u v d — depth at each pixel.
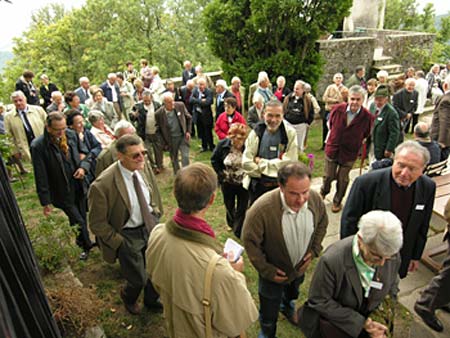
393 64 11.07
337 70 10.33
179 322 1.63
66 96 5.55
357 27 13.17
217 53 9.78
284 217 2.34
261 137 3.57
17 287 0.96
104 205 2.66
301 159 4.96
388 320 2.00
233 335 1.64
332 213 4.86
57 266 3.05
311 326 2.05
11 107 6.27
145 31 32.59
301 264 2.55
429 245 4.10
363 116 4.38
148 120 6.04
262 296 2.61
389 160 3.50
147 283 3.02
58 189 3.59
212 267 1.55
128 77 10.09
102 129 4.49
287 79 9.27
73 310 2.52
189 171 1.62
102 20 32.38
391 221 1.70
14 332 0.81
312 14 8.62
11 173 6.13
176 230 1.61
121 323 3.06
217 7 9.06
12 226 1.17
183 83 10.27
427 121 9.45
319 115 9.73
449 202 2.93
